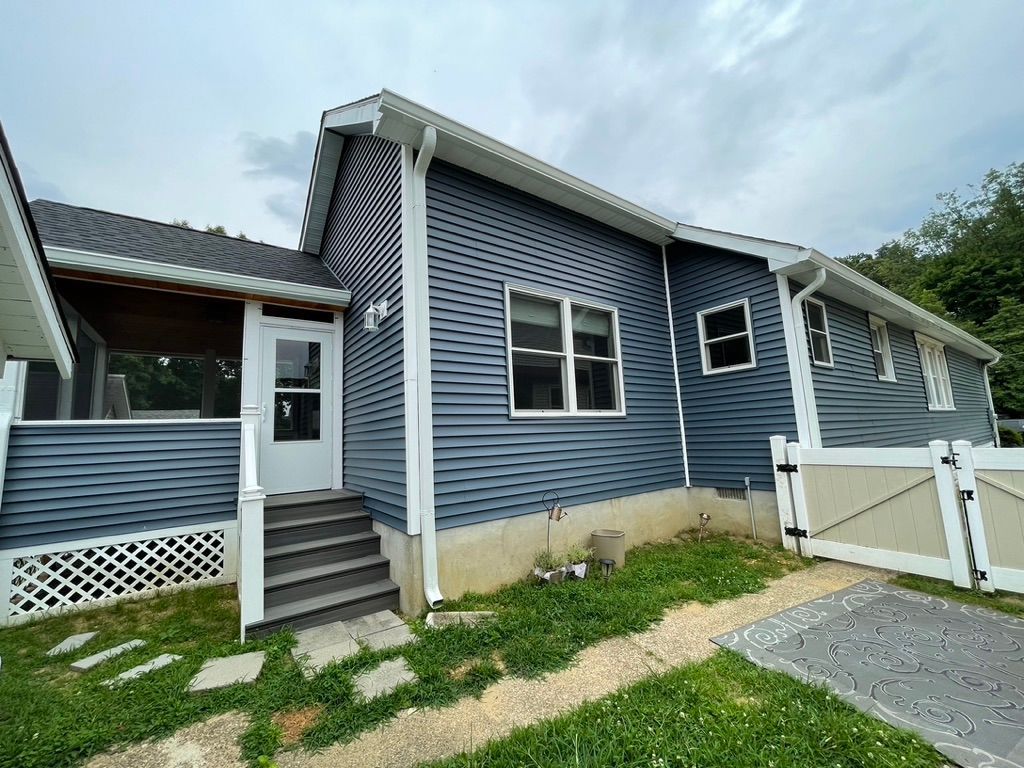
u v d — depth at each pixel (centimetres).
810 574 453
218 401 518
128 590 425
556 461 511
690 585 427
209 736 226
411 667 287
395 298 441
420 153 421
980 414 1430
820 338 672
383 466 449
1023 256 2342
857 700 235
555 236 557
